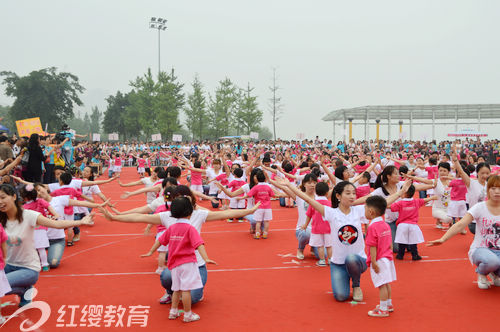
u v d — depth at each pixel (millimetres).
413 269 7570
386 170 8242
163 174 10758
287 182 6316
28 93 69375
